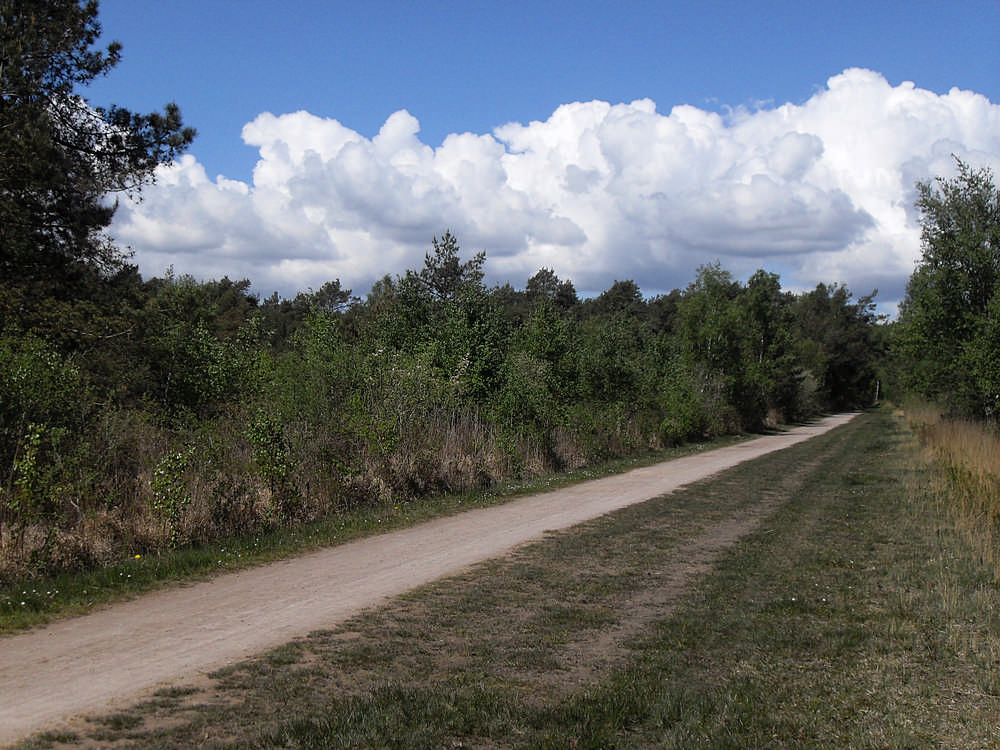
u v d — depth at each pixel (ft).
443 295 98.63
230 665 19.85
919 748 15.87
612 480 65.82
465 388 69.87
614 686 18.88
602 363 106.32
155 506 34.30
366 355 59.31
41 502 30.50
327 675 19.34
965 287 98.84
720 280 160.97
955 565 32.99
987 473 54.44
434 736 15.81
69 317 61.67
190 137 75.36
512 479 62.95
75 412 36.60
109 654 20.58
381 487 49.11
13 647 21.11
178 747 14.98
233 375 65.51
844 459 88.74
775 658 21.39
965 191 100.07
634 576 30.83
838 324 332.80
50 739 15.16
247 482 40.01
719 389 151.33
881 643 22.65
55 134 67.87
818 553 35.81
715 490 59.06
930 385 109.40
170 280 78.54
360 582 29.32
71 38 69.15
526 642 22.36
